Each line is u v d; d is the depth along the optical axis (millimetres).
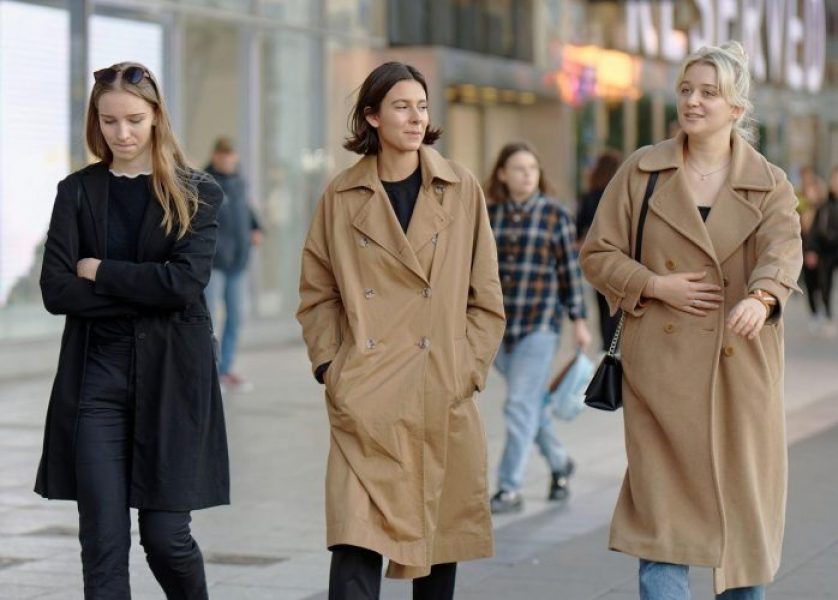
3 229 28828
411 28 41000
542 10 47406
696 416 10125
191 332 10492
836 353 35219
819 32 73750
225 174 27281
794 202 10188
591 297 44875
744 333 9727
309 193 37219
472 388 10734
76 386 10422
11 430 22688
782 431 10398
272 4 35656
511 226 16875
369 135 10766
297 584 13789
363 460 10453
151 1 32000
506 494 16969
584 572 14086
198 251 10438
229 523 16453
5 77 28812
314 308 10875
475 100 46156
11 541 15438
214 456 10602
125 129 10359
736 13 63812
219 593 13438
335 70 38125
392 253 10531
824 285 40812
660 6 55531
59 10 29766
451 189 10742
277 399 26297
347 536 10242
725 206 10195
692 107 10188
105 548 10305
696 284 10094
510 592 13336
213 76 34156
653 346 10242
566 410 17016
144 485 10367
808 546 14930
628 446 10406
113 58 31391
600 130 51312
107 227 10492
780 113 70438
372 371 10453
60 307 10328
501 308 10789
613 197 10500
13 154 28984
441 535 10734
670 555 10102
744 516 10188
